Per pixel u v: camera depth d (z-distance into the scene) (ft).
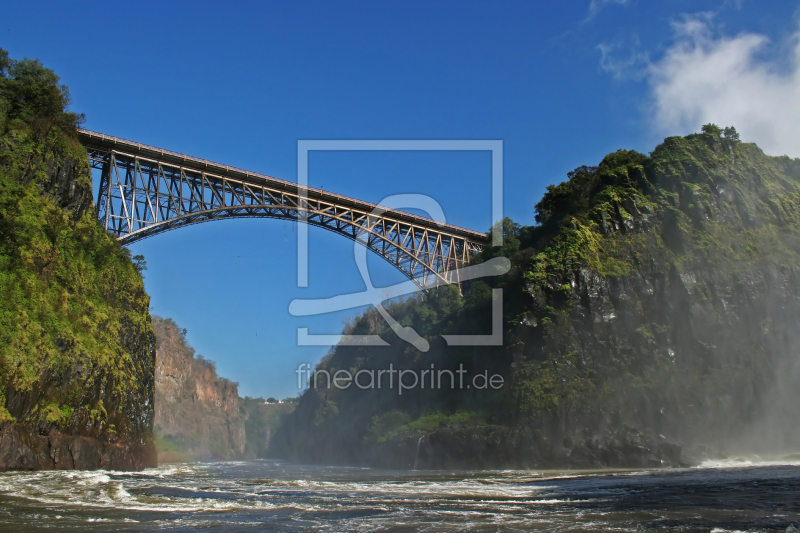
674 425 229.66
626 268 278.05
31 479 135.03
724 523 85.15
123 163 250.98
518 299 279.49
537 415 237.25
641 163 323.78
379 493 127.75
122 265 239.71
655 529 82.17
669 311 270.67
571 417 233.35
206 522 89.04
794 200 327.26
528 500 114.32
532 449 229.86
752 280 279.69
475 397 281.74
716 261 280.72
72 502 105.29
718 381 246.06
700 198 299.38
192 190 263.70
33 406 167.02
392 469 258.57
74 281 204.85
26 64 237.25
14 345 166.20
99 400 191.93
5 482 128.26
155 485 135.95
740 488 123.03
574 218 292.81
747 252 291.17
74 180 224.12
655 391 237.86
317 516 95.61
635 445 217.15
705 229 292.20
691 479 146.10
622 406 235.61
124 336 223.71
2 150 206.39
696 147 321.32
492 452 237.66
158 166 253.44
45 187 212.84
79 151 231.30
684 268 277.44
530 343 263.29
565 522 88.79
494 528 84.94
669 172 309.42
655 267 280.72
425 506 106.63
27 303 179.22
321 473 231.71
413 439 272.10
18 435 158.71
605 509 100.37
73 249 211.82
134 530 82.12
